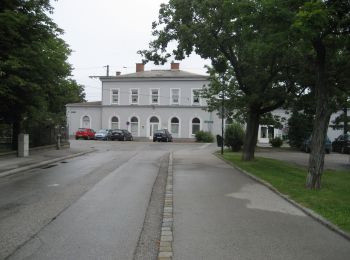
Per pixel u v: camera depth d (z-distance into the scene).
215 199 12.03
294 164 25.22
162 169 20.67
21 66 21.77
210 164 23.42
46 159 24.55
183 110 65.25
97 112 68.81
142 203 11.36
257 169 20.11
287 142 48.91
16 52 22.50
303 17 11.77
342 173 19.77
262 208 10.73
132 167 21.39
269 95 23.14
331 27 13.31
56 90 29.53
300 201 11.32
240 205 11.12
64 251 6.92
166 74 66.88
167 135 57.78
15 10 22.77
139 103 66.75
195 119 65.00
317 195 12.20
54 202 11.41
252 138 25.27
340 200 11.38
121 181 15.91
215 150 37.47
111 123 67.81
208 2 22.12
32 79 24.48
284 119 33.56
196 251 7.01
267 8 13.12
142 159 26.62
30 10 24.00
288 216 9.77
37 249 7.02
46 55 24.92
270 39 13.72
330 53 15.57
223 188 14.23
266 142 61.91
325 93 13.86
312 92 22.88
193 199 12.02
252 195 12.78
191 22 23.47
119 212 10.15
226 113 32.09
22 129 29.30
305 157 32.03
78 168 20.77
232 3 14.91
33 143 30.88
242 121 35.25
